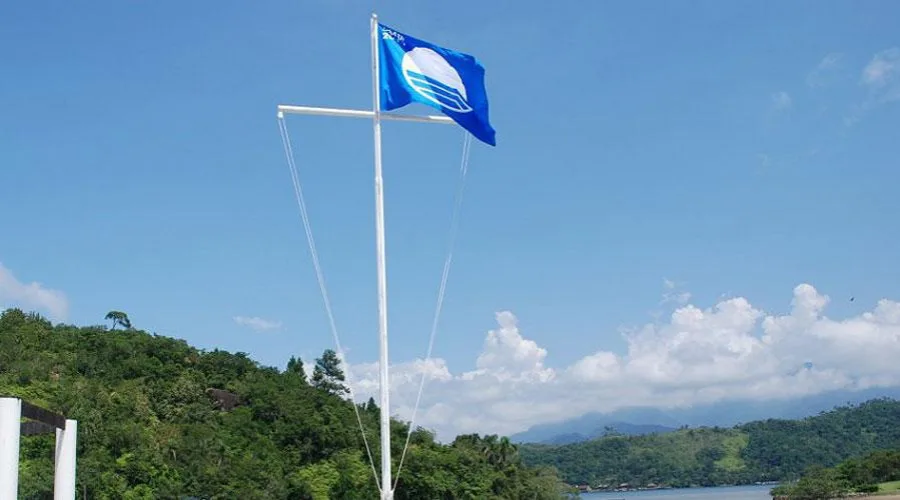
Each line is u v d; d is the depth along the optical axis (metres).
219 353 171.25
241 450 136.62
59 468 28.89
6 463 23.11
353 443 148.25
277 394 155.25
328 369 180.00
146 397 142.62
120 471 115.62
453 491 145.25
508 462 179.00
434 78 28.77
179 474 121.38
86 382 139.25
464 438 183.38
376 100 28.16
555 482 184.75
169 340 169.25
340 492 132.00
